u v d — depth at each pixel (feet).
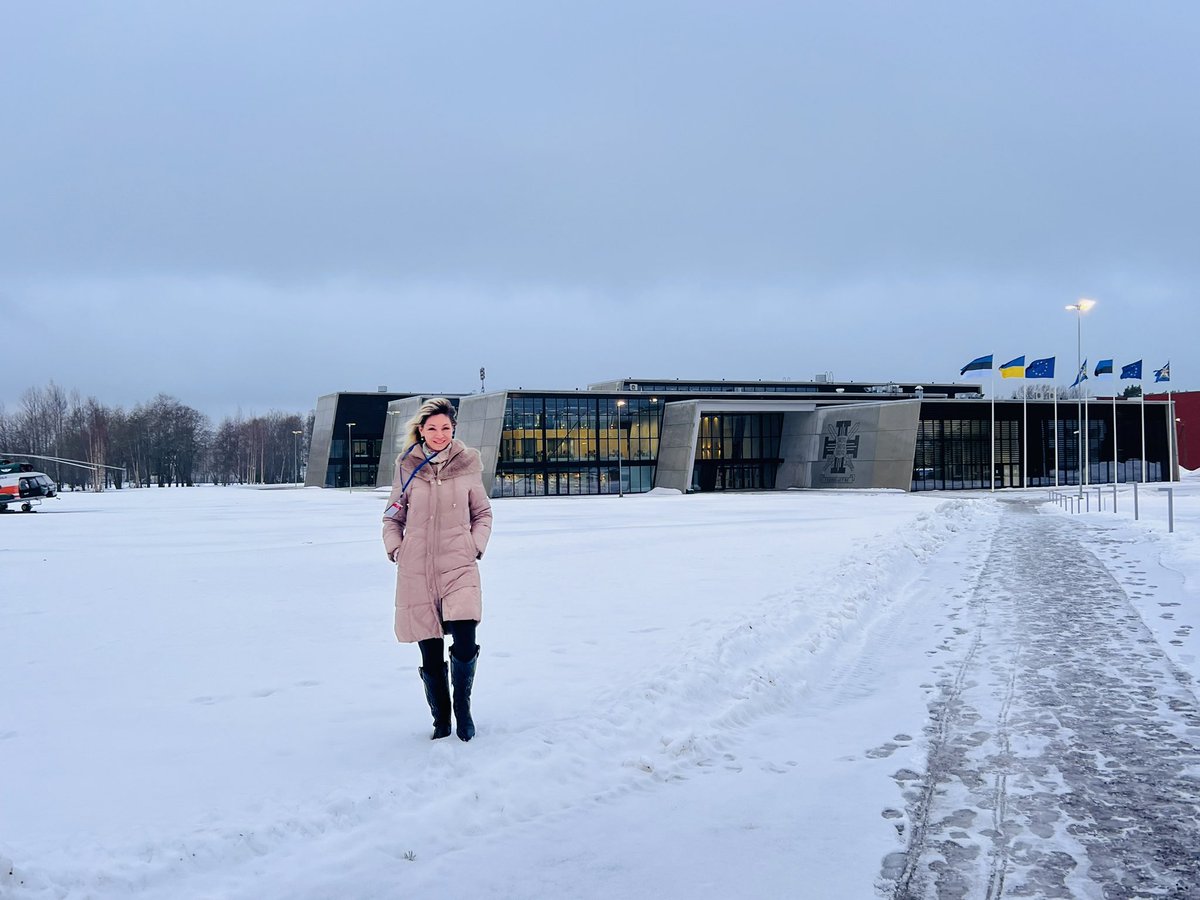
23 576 60.70
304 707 24.12
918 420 235.61
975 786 17.97
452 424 21.09
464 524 20.68
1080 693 25.03
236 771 18.43
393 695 25.43
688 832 15.69
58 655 32.42
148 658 31.60
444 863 14.30
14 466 183.73
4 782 17.85
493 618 38.19
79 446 459.73
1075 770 18.75
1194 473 312.29
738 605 40.29
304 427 622.95
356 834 15.08
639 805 16.99
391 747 20.03
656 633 33.81
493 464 246.68
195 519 139.95
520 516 136.98
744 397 274.77
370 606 43.96
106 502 231.71
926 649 32.12
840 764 19.49
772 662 28.12
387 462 336.70
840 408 259.60
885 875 13.97
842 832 15.69
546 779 17.80
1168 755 19.58
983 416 250.78
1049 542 74.33
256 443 561.02
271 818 15.42
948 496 205.46
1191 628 34.09
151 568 65.00
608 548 74.49
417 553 20.48
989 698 24.88
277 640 34.86
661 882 13.69
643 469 265.54
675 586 48.06
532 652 30.66
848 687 26.91
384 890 13.33
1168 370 197.47
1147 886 13.52
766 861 14.49
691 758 19.84
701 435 273.75
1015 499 183.52
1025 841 15.24
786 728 22.48
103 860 13.65
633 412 264.11
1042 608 40.01
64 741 20.99
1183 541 66.49
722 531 94.02
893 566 53.88
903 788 17.92
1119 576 50.31
